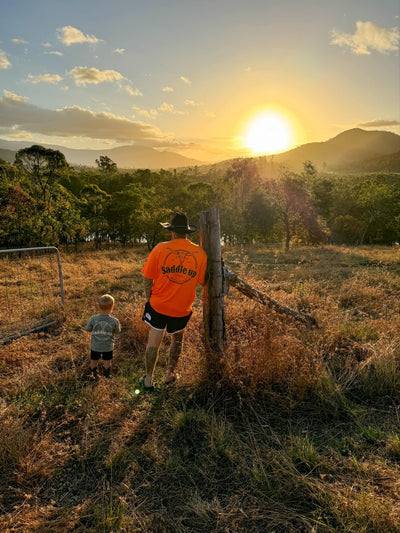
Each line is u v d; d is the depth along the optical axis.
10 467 2.46
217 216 3.40
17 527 1.98
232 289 7.04
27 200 30.12
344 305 6.93
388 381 3.38
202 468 2.43
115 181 79.69
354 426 2.86
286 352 3.50
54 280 10.48
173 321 3.42
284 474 2.32
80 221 35.19
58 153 39.62
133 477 2.36
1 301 7.65
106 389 3.45
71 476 2.40
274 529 1.94
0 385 3.74
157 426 2.92
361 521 1.91
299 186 40.91
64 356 4.54
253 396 3.19
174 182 96.19
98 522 2.00
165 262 3.25
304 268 13.04
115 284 9.79
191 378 3.44
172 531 1.95
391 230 53.28
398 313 5.90
